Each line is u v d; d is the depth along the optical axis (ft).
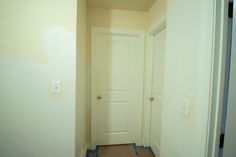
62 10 3.78
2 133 3.80
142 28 7.00
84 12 5.70
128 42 7.13
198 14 2.40
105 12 6.73
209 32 2.19
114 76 7.17
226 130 2.24
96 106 7.07
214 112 2.25
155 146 6.50
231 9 2.20
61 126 3.98
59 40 3.82
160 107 6.08
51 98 3.90
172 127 3.22
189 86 2.63
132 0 5.96
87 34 6.68
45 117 3.92
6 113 3.77
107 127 7.29
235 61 2.15
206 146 2.27
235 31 2.12
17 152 3.88
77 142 4.50
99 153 6.68
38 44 3.76
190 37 2.61
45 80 3.84
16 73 3.73
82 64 5.42
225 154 2.26
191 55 2.58
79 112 4.83
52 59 3.83
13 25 3.65
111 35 7.00
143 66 7.07
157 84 6.50
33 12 3.69
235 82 2.19
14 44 3.68
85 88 6.62
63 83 3.90
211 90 2.21
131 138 7.48
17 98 3.77
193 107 2.52
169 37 3.42
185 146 2.72
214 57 2.19
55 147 3.99
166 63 3.56
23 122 3.84
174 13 3.19
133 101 7.32
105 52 7.02
